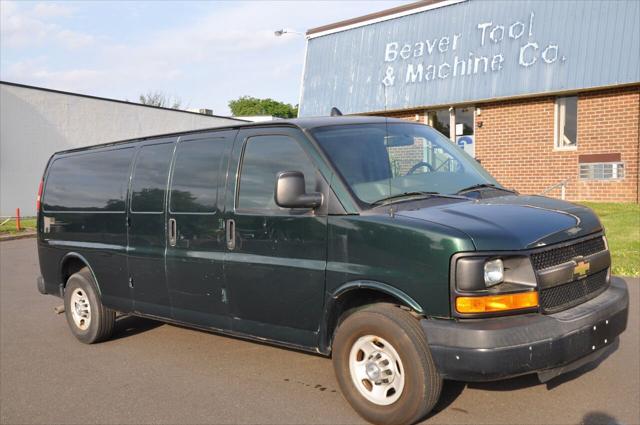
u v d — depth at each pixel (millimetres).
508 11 15219
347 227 4188
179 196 5465
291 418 4402
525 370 3600
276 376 5309
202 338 6637
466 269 3633
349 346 4164
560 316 3752
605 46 13578
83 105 28688
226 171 5078
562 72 14180
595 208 13062
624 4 13391
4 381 5531
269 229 4668
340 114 5715
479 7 15758
